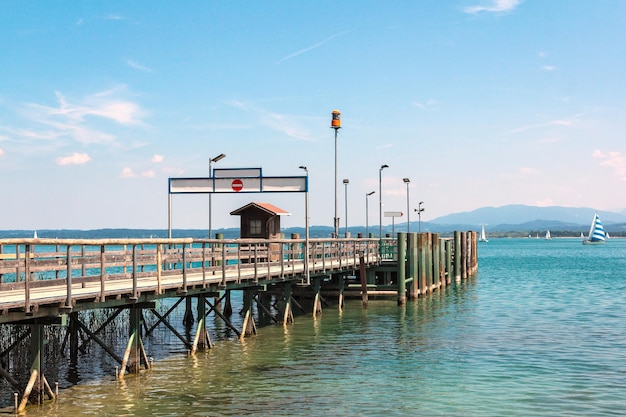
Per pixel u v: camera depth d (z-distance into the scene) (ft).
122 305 69.72
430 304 142.41
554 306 140.87
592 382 69.82
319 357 82.07
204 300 85.35
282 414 57.16
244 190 106.22
